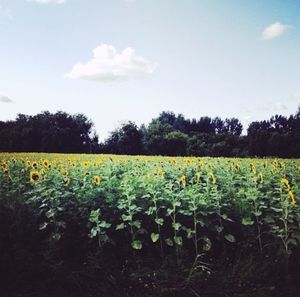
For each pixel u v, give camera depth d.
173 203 5.98
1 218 6.16
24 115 63.09
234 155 55.56
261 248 6.04
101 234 5.76
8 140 57.59
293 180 9.29
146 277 5.46
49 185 7.16
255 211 6.41
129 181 7.16
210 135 63.19
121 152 63.31
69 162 12.19
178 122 96.06
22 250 5.64
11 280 5.48
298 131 59.44
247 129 64.19
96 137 67.62
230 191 7.22
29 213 6.27
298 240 6.05
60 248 5.76
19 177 8.62
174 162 11.28
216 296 5.19
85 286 5.42
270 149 54.19
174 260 5.81
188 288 5.30
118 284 5.45
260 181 7.94
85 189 6.70
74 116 66.69
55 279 5.46
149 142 63.12
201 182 8.56
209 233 6.27
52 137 58.50
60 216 6.12
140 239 6.19
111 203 6.48
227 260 5.93
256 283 5.39
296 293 5.22
